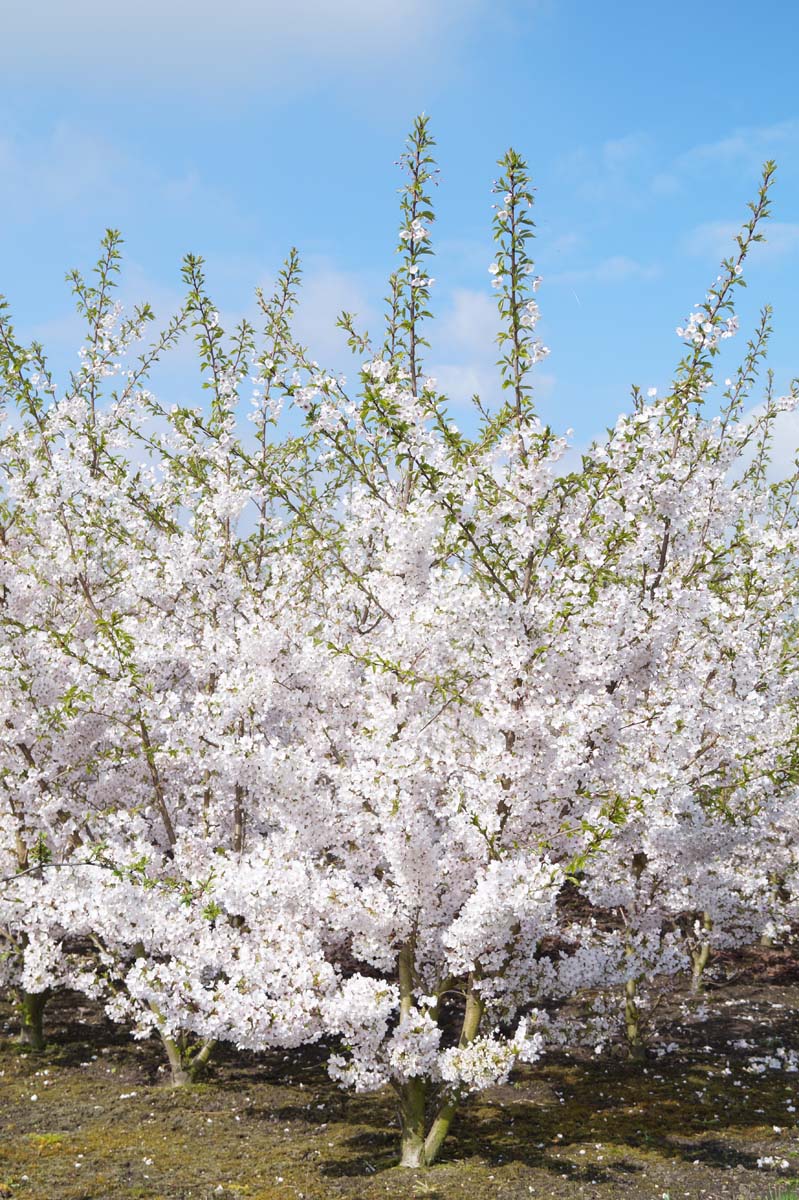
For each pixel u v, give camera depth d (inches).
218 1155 301.0
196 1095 360.2
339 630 358.9
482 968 295.1
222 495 398.3
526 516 305.0
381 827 290.8
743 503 439.2
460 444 303.6
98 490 388.5
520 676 289.6
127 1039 422.0
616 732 294.2
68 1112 337.7
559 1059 409.7
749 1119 340.2
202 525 437.1
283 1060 406.0
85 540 396.2
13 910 339.6
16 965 415.2
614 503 300.5
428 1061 273.7
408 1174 287.1
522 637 289.9
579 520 302.7
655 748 313.0
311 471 445.4
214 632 354.0
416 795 287.1
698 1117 341.4
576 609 294.5
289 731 361.1
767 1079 383.9
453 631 289.7
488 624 291.7
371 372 303.3
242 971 275.0
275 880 275.1
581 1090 372.8
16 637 373.7
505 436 302.0
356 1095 366.3
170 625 406.0
